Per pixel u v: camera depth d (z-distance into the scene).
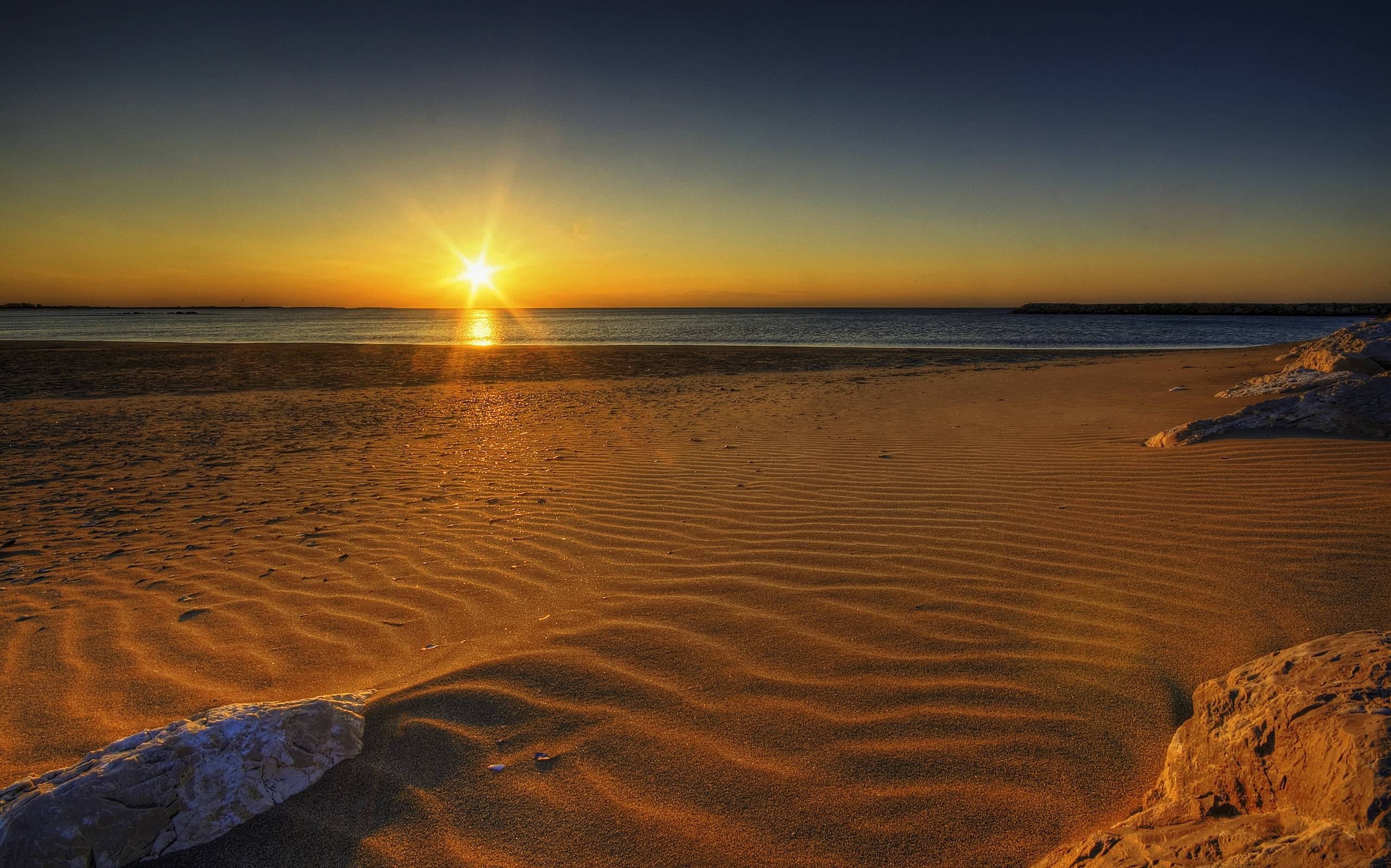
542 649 3.11
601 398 13.70
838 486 5.88
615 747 2.38
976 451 6.96
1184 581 3.46
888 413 10.00
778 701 2.61
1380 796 1.29
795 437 8.31
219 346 33.66
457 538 4.97
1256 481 5.04
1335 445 5.64
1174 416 8.27
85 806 1.84
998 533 4.41
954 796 2.08
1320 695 1.63
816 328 61.66
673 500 5.73
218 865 1.92
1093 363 19.00
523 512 5.58
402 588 4.03
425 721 2.55
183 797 2.01
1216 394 9.76
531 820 2.07
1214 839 1.54
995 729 2.37
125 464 7.99
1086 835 1.88
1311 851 1.34
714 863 1.89
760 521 5.01
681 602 3.60
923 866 1.85
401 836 2.02
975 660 2.81
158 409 12.98
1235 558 3.70
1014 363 20.64
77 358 25.89
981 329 57.38
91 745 2.54
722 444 8.10
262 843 1.99
